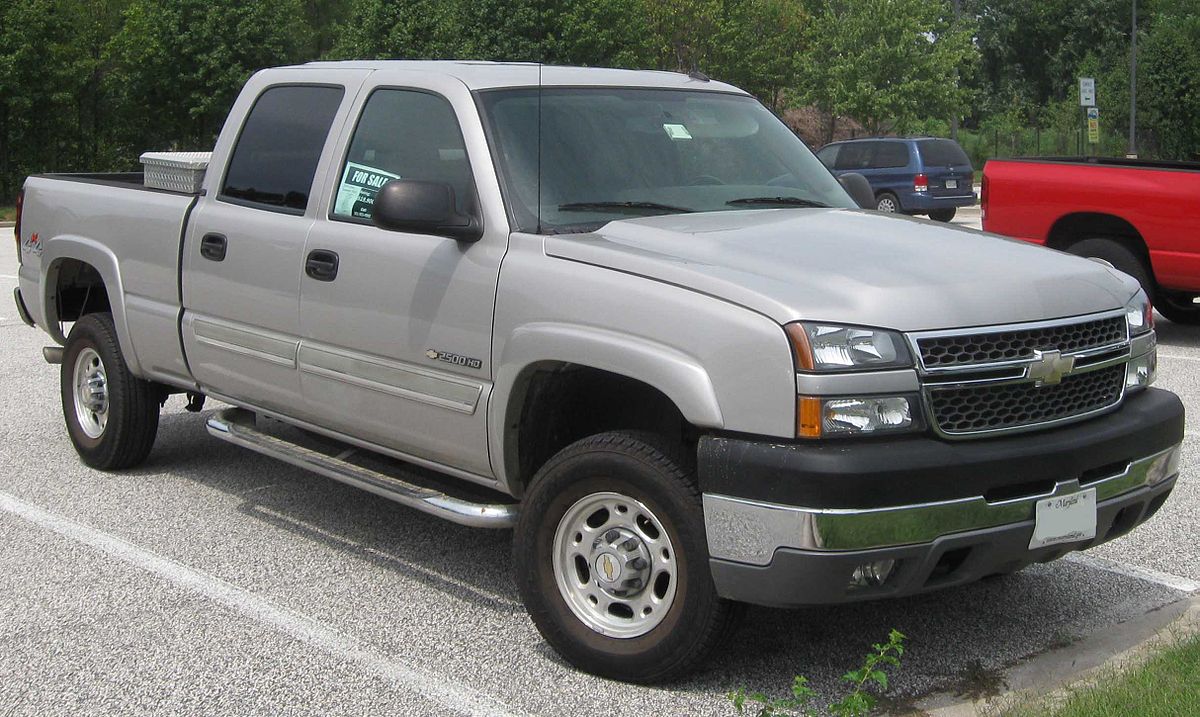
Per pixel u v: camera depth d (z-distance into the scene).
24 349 10.65
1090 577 5.16
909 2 39.22
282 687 4.14
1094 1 71.06
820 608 4.81
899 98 38.84
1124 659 4.27
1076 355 3.99
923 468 3.61
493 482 4.58
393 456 5.05
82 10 42.78
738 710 3.75
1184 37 48.91
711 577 3.83
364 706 4.00
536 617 4.27
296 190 5.35
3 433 7.67
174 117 44.28
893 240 4.35
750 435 3.69
